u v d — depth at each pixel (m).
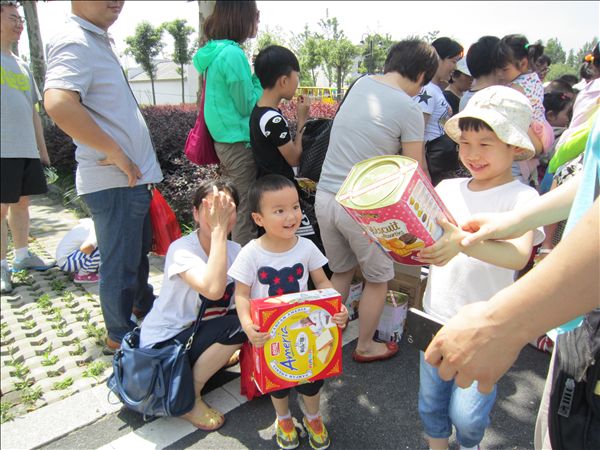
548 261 0.85
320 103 9.59
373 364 2.67
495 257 1.30
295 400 2.36
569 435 1.08
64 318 3.20
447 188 1.73
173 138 6.00
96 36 2.20
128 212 2.46
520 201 1.51
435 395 1.73
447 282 1.66
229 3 3.10
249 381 2.26
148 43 28.50
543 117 3.15
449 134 1.69
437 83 4.10
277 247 2.05
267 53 2.84
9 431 2.10
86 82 2.11
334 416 2.24
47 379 2.51
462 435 1.65
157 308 2.29
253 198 1.97
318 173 2.92
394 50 2.39
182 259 2.13
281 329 1.75
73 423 2.16
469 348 0.91
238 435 2.11
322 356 1.84
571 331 1.09
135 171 2.38
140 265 2.92
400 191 1.17
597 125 1.03
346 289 2.87
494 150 1.49
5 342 2.90
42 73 7.73
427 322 1.22
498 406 2.32
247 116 3.22
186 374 2.09
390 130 2.30
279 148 2.93
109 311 2.61
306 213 3.28
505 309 0.87
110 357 2.71
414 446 2.06
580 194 1.07
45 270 4.07
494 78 3.24
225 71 3.06
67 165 7.25
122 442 2.06
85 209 5.80
